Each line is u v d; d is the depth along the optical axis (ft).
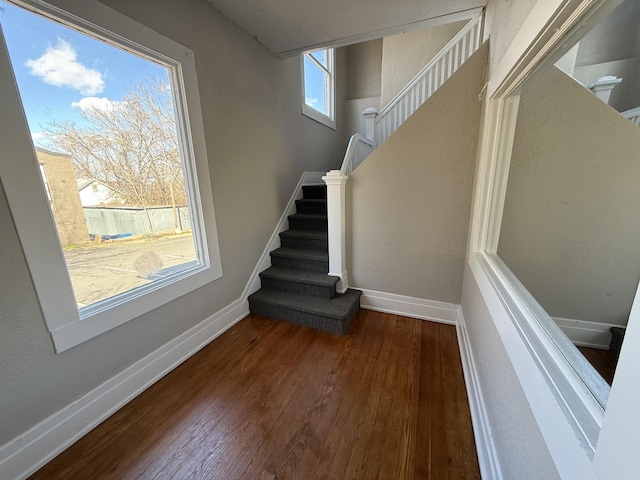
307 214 10.29
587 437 1.71
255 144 8.21
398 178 7.48
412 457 4.03
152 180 5.55
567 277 2.94
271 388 5.43
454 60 8.79
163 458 4.10
